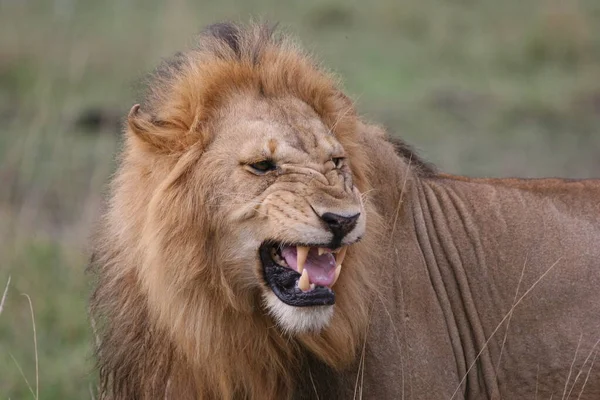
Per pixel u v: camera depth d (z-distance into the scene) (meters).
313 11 29.34
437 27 28.30
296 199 8.04
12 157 18.42
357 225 8.05
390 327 8.90
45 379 12.21
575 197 9.87
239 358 8.58
